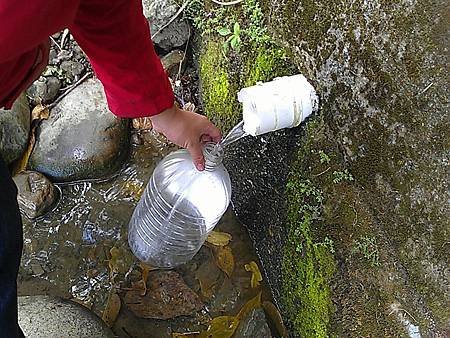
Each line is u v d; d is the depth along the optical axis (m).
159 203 1.53
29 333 1.40
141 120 1.83
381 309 1.20
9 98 1.08
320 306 1.35
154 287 1.63
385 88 1.08
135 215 1.65
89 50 1.13
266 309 1.61
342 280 1.28
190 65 1.91
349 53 1.15
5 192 1.10
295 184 1.39
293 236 1.43
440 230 1.03
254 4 1.45
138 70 1.17
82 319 1.46
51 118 1.77
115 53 1.13
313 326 1.40
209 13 1.69
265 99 1.25
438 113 0.98
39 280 1.66
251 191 1.61
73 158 1.72
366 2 1.08
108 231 1.72
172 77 1.88
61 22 0.76
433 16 0.95
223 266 1.66
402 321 1.15
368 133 1.15
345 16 1.14
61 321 1.43
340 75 1.19
